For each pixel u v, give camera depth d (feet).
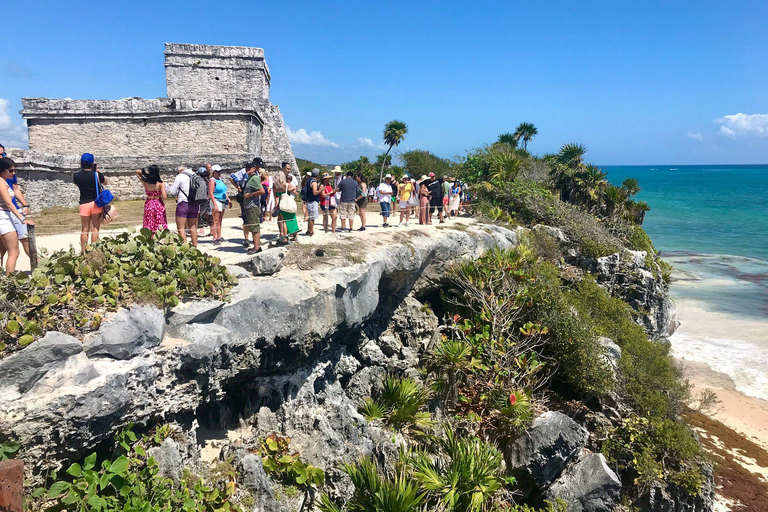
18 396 14.49
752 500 47.85
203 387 20.44
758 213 264.31
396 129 138.41
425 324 38.68
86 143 82.79
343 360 31.60
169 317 19.71
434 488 25.89
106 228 38.09
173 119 84.48
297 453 22.97
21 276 16.57
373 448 27.25
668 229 213.25
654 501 37.17
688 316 100.01
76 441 15.57
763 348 83.46
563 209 71.77
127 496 16.02
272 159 82.84
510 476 32.60
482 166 77.30
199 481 18.99
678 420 44.50
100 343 16.58
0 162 20.75
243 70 104.22
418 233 42.04
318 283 26.53
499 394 35.91
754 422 62.18
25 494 14.48
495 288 43.14
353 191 38.91
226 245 33.45
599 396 42.04
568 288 57.62
